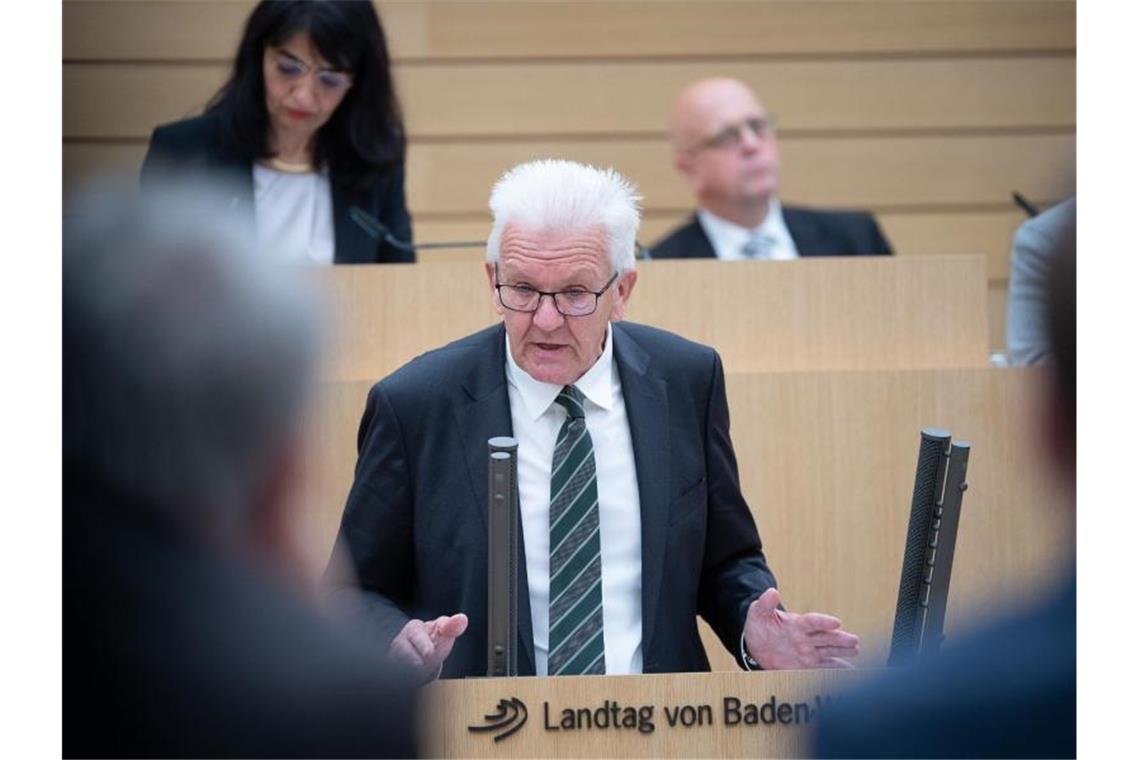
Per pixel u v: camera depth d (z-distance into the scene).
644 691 4.52
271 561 2.55
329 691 2.76
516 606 4.64
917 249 11.01
